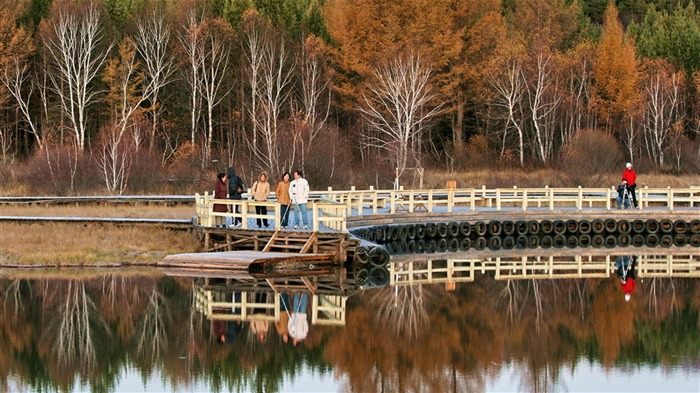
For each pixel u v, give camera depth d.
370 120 86.44
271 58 84.94
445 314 35.53
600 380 27.09
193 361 28.27
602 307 37.38
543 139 100.00
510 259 50.62
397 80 84.12
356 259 42.59
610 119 104.50
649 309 37.00
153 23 92.38
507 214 58.91
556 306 37.44
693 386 26.39
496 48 98.06
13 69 87.69
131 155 74.00
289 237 43.03
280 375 27.17
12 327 31.92
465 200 58.56
